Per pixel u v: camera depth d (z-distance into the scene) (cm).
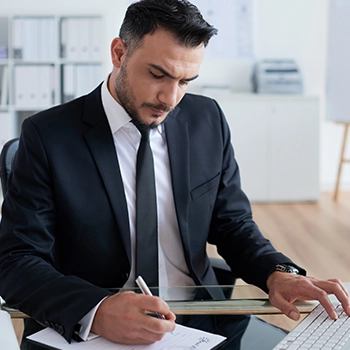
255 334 110
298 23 572
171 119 157
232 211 163
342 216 487
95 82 522
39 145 140
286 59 575
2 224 138
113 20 560
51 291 117
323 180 598
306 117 543
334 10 532
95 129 145
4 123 527
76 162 142
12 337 105
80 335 109
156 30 123
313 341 103
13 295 121
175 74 125
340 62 536
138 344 106
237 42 573
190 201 154
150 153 149
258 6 571
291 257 368
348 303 119
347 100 537
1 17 527
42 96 527
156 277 148
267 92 549
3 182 162
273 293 127
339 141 592
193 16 123
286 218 482
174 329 113
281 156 546
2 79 539
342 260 361
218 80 579
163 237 153
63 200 140
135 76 129
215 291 132
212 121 165
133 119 143
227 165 168
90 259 144
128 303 108
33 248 134
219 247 163
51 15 521
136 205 147
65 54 522
